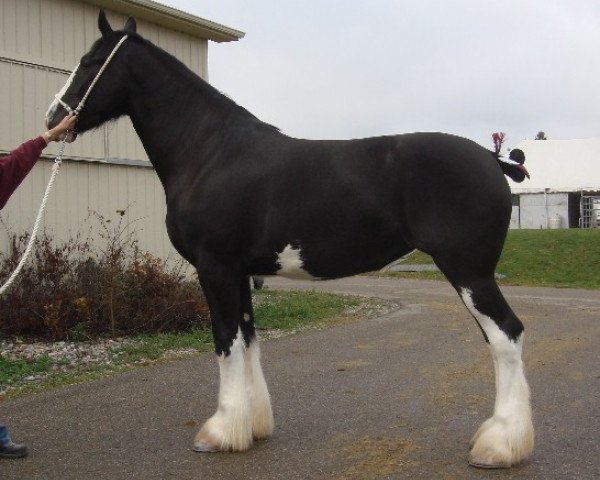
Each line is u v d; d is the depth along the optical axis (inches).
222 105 161.9
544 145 1475.1
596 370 246.1
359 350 293.6
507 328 138.0
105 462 151.1
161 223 440.1
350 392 214.8
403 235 145.2
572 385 221.9
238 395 155.3
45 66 368.5
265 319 382.6
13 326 307.0
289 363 265.0
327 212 144.3
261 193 149.0
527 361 263.7
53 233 369.7
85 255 381.1
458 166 138.0
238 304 155.1
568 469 141.4
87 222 389.4
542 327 358.3
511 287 624.7
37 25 365.1
